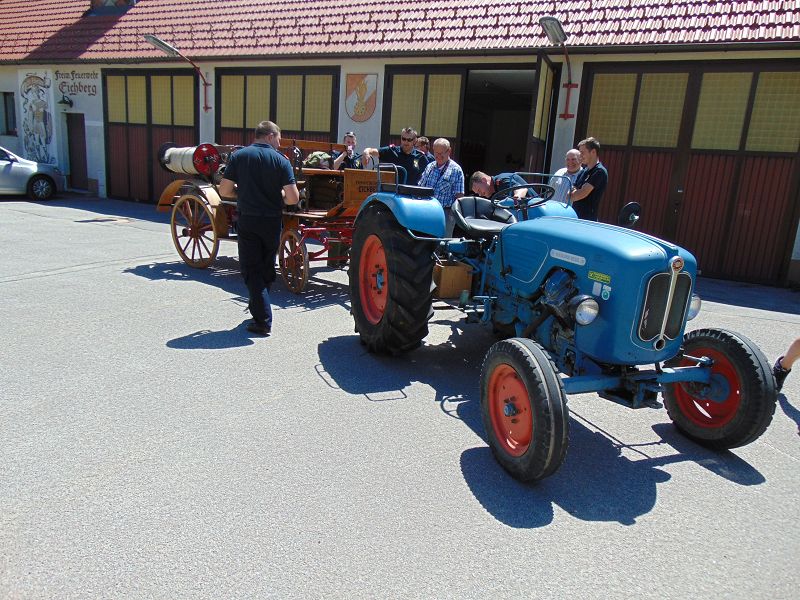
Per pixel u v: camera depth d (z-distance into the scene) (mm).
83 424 3314
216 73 12977
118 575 2205
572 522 2713
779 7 7973
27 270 6938
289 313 5758
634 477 3162
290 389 3955
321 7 12406
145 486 2764
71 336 4730
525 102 17391
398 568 2328
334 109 11547
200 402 3672
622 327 3041
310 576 2256
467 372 4484
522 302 3842
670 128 8625
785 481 3197
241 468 2961
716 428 3438
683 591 2307
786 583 2385
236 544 2408
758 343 5430
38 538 2381
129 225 10922
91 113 15383
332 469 3004
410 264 4270
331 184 7180
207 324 5238
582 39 8727
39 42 16078
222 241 9469
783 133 7914
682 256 3127
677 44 7977
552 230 3570
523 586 2277
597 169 5969
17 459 2936
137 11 15477
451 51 9609
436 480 2975
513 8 10023
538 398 2809
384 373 4363
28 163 14320
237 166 4840
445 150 6359
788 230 8031
